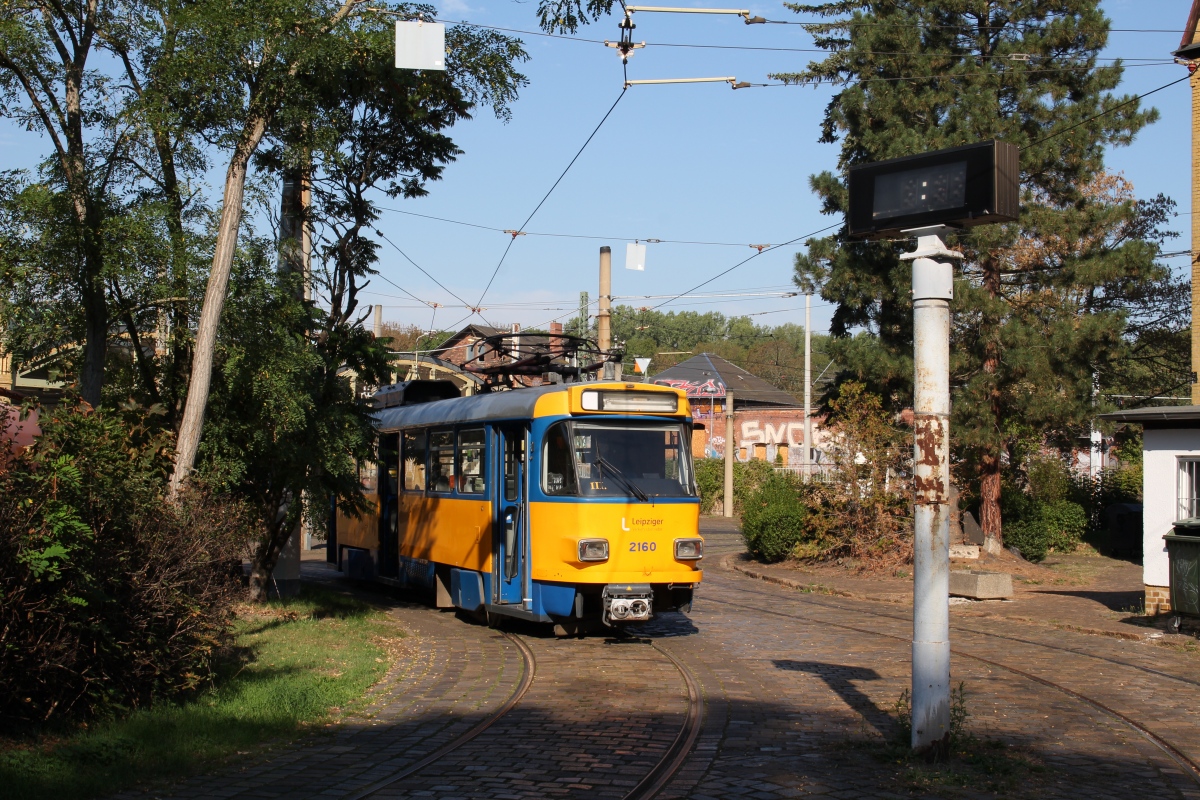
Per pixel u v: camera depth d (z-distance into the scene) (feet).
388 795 21.88
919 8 73.05
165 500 30.37
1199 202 72.18
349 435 47.01
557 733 27.58
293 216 50.65
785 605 57.26
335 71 41.42
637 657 40.01
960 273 75.41
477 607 48.49
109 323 40.70
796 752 25.45
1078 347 68.54
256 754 25.14
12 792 19.94
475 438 49.73
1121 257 66.90
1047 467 97.35
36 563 22.99
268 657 36.24
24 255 37.86
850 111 74.02
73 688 25.49
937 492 24.21
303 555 98.78
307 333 47.52
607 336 80.69
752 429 205.36
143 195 41.42
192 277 39.65
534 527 44.19
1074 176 70.13
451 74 47.34
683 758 24.93
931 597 24.12
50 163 39.17
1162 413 49.78
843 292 76.74
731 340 340.80
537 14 41.32
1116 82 69.00
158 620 27.96
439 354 171.12
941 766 23.68
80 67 39.91
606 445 43.62
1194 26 73.26
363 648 39.68
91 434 28.02
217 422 43.16
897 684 34.32
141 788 22.02
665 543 43.24
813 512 77.41
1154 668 37.55
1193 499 49.47
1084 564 79.92
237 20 38.11
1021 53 69.87
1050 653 40.81
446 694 32.83
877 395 75.05
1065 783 22.99
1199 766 24.67
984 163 23.24
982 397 71.36
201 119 38.78
